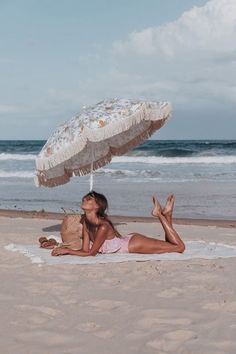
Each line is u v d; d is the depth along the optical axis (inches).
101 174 1043.3
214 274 227.1
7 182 943.7
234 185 824.3
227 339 144.6
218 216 533.0
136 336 148.9
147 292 198.1
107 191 762.8
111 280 218.5
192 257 267.1
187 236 377.1
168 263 251.9
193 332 150.3
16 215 531.5
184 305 179.3
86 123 292.7
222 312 170.1
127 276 226.2
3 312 173.2
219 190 757.9
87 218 273.6
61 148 295.7
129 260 258.1
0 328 156.5
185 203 629.9
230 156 1373.0
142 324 159.5
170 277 222.5
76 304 183.2
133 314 169.8
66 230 296.4
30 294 196.5
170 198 282.0
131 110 296.5
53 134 313.1
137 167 1213.7
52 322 162.4
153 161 1364.4
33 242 331.9
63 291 201.2
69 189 805.2
